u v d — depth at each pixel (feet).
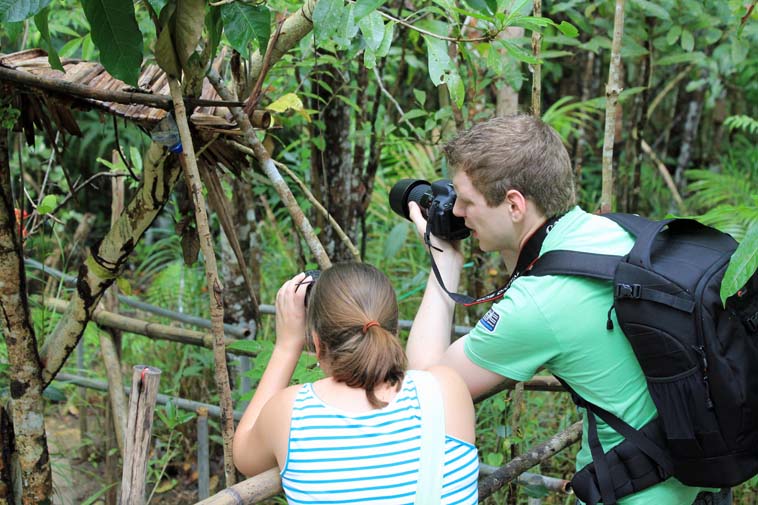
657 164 16.69
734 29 10.77
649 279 4.17
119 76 4.27
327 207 9.02
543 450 5.50
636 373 4.44
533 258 4.62
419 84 14.92
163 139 4.93
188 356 11.12
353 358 3.96
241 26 4.40
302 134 10.49
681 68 16.16
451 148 4.68
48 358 5.93
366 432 3.94
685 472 4.33
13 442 5.94
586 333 4.37
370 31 4.61
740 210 5.54
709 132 18.98
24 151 13.16
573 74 17.48
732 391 4.10
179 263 14.10
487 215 4.61
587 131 18.15
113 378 7.69
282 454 4.07
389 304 4.19
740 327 4.19
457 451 4.04
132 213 5.64
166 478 10.23
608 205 6.13
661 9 8.93
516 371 4.52
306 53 8.11
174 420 6.68
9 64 5.41
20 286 5.46
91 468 10.37
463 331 7.32
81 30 12.64
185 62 4.35
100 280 5.83
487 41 5.26
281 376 4.64
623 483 4.50
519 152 4.45
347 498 3.86
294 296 4.70
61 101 5.11
